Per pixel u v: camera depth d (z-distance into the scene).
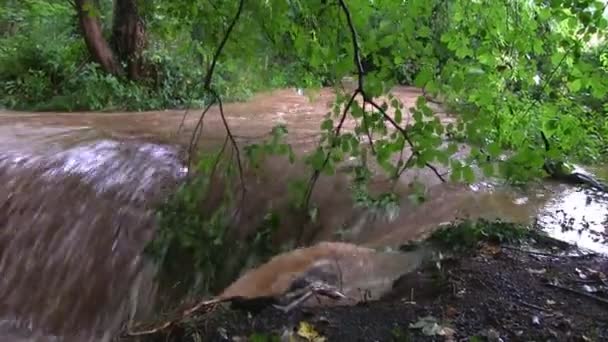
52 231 7.34
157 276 6.02
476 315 4.30
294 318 4.30
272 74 6.09
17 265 7.36
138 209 7.05
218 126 11.44
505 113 5.35
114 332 6.30
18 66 14.87
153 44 15.04
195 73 14.86
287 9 4.50
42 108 13.80
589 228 6.55
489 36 5.21
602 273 5.10
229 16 5.14
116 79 14.50
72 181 7.67
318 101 14.91
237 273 5.86
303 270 4.99
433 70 4.64
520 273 5.01
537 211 7.08
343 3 3.92
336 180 7.00
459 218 6.51
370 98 4.18
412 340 3.98
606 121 8.94
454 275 4.93
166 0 6.16
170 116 12.73
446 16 5.14
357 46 4.03
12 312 7.04
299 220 6.47
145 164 8.07
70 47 15.48
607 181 8.51
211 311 4.48
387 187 7.11
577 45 4.78
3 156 8.23
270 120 12.30
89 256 6.95
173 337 4.25
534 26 5.18
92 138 9.51
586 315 4.34
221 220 5.54
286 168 7.42
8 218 7.61
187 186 5.40
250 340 3.95
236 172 6.90
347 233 6.45
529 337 4.03
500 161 4.77
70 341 6.57
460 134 4.95
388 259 5.35
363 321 4.24
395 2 4.45
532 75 5.46
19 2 17.77
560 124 5.54
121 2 14.95
